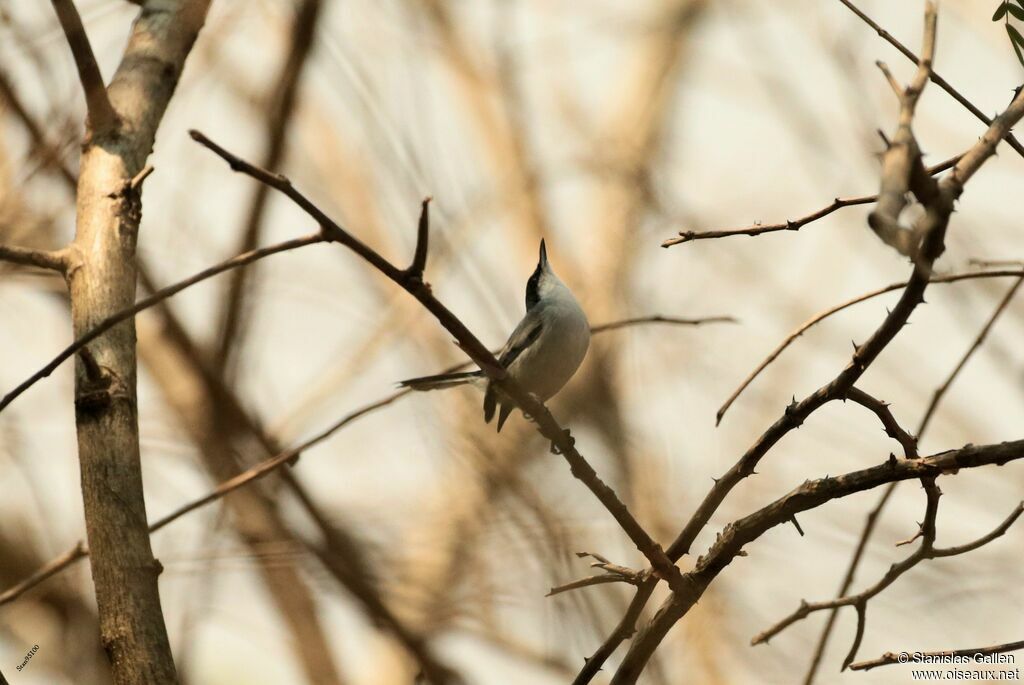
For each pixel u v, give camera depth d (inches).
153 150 282.5
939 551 254.7
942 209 183.9
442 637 523.8
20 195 414.3
